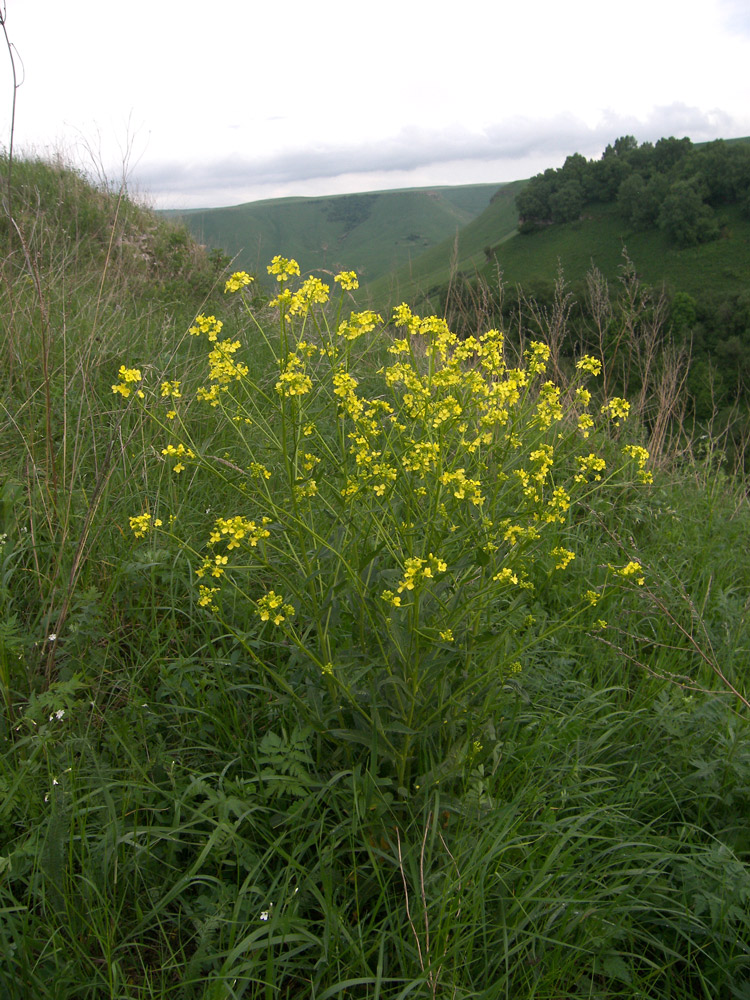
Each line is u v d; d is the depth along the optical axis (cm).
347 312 646
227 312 692
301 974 183
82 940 179
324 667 196
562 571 341
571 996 182
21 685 245
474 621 217
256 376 464
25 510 308
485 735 227
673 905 208
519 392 244
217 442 396
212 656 259
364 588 204
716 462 516
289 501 239
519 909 192
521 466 300
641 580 222
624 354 528
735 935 196
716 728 258
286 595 263
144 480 336
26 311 439
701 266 6550
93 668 254
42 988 163
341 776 216
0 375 396
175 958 184
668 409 512
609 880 211
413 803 213
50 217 779
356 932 188
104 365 438
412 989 173
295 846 201
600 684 284
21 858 189
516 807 211
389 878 197
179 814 202
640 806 237
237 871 192
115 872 183
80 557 260
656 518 425
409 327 229
